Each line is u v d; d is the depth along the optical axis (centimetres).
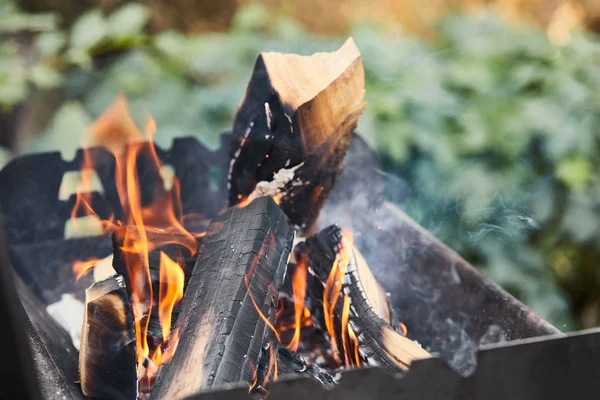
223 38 260
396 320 139
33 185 161
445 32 260
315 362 138
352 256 135
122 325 125
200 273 128
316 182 143
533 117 214
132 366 126
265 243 128
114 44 244
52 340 135
